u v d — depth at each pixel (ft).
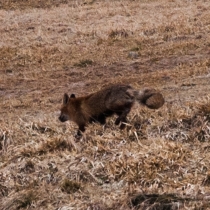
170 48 110.73
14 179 63.87
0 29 136.46
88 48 117.60
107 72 102.01
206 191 55.62
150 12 144.66
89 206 56.95
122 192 58.23
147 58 107.24
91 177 61.52
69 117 69.67
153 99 63.93
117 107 65.72
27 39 126.72
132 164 60.80
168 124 67.46
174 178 58.90
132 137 66.33
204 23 126.31
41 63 111.14
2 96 94.53
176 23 127.54
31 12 154.81
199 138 65.26
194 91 79.36
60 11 152.05
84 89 93.20
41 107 84.23
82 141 67.72
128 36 123.13
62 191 60.75
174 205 54.24
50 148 67.26
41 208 59.00
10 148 68.85
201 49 108.58
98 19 140.77
